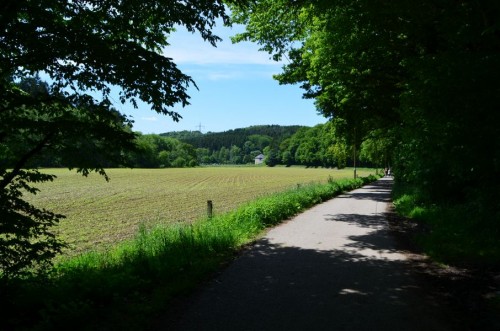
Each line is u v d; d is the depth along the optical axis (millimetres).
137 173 87500
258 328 4961
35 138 6152
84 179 60688
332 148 55094
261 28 17984
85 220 18797
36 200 29953
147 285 6578
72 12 6398
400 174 24188
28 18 5852
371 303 5832
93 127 6262
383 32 12086
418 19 9664
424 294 6234
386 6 9719
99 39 5996
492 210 8836
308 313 5461
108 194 35969
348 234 11836
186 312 5551
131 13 6824
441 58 7535
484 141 7172
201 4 6844
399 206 17953
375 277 7223
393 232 12219
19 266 5648
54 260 10250
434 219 12602
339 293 6316
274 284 6840
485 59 6594
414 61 8383
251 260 8609
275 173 97000
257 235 11680
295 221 14578
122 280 6309
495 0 6051
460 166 7980
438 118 7805
